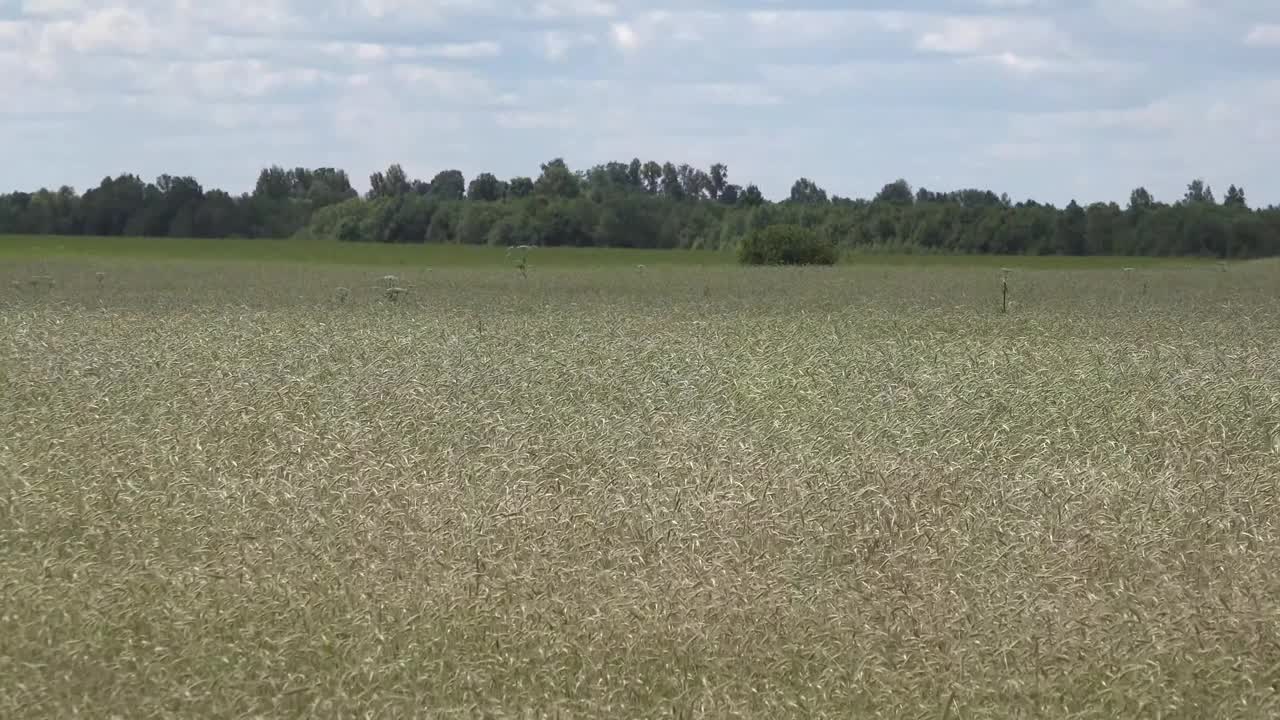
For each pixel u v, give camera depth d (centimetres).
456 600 735
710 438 1228
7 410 1366
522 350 1967
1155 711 630
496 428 1255
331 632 695
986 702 640
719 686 650
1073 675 659
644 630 702
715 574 788
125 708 620
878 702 639
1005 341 2145
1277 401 1424
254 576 774
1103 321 2584
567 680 663
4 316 2561
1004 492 1000
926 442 1222
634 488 993
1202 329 2388
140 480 1014
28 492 960
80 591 742
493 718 620
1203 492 1016
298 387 1473
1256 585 782
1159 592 763
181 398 1423
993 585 775
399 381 1566
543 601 745
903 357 1859
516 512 916
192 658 671
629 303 3209
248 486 990
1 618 702
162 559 818
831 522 910
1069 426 1309
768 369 1725
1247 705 633
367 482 1009
